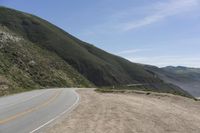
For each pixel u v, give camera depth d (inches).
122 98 1300.4
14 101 1147.3
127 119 700.7
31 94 1592.0
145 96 1454.2
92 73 6181.1
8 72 2687.0
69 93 1713.8
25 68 3284.9
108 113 802.8
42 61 3944.4
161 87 7357.3
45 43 6756.9
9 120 676.1
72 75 4448.8
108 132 557.3
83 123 653.9
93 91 1994.3
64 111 866.8
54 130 574.6
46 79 3410.4
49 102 1133.7
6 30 4303.6
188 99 1268.5
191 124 655.8
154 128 596.7
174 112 840.3
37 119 705.0
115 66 7598.4
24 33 7037.4
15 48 3686.0
